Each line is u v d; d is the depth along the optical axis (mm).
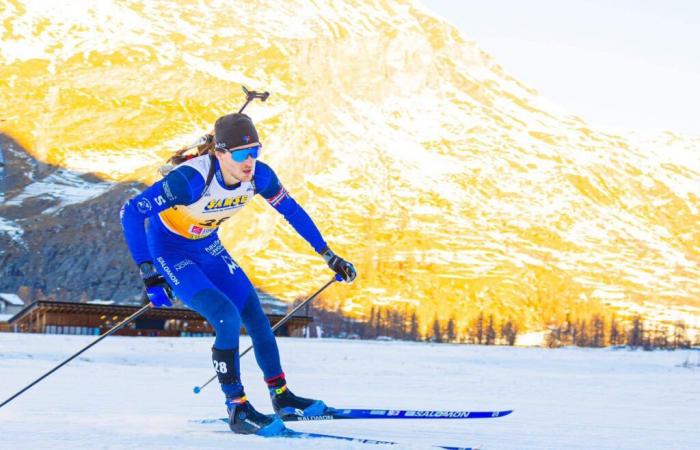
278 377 4707
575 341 143000
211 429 4629
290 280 146375
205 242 4793
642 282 178125
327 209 174625
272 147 167500
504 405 8617
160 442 3936
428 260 164500
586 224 199875
